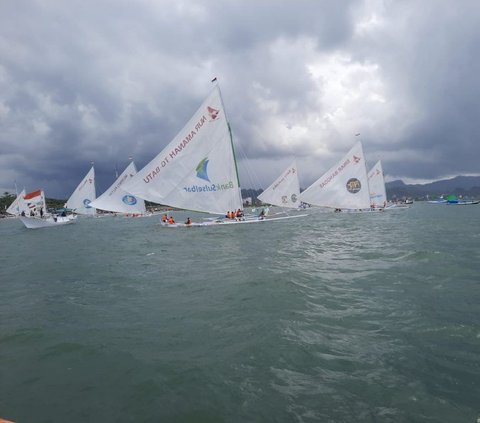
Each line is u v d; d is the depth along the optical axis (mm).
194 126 34875
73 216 65438
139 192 36250
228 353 6836
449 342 7012
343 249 19391
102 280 14266
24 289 13609
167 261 17734
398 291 10711
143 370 6352
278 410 5004
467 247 18984
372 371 5980
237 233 29312
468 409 4926
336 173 50062
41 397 5645
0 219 133625
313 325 8086
